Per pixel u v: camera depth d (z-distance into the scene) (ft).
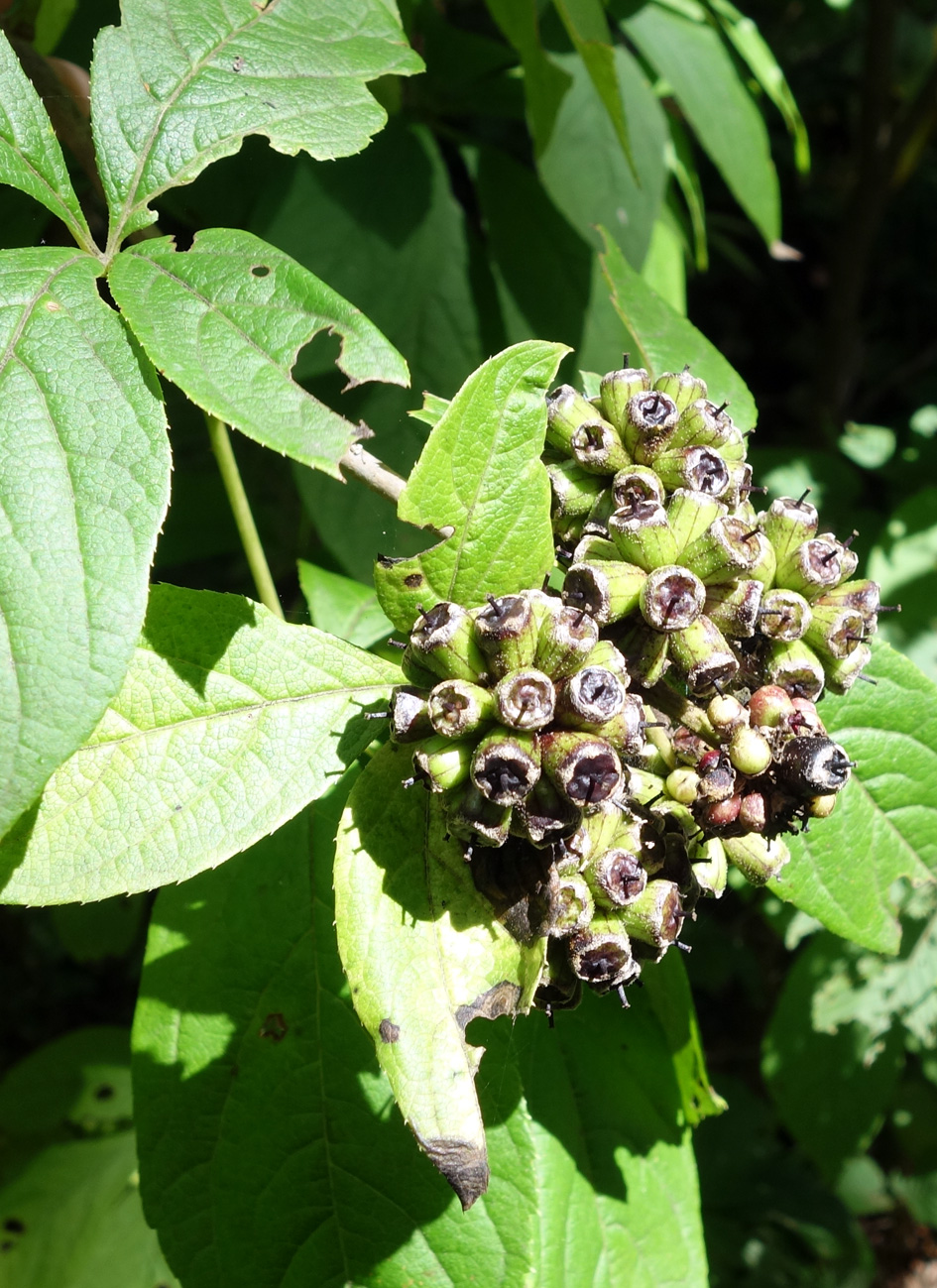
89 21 1.08
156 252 0.61
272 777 0.66
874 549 1.33
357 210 1.06
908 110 1.90
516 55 1.15
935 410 1.56
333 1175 0.74
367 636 0.93
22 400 0.55
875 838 0.78
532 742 0.58
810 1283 1.63
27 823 0.63
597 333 1.11
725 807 0.62
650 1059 0.86
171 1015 0.77
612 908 0.63
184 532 1.26
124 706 0.65
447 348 1.07
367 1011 0.59
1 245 1.07
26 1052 1.91
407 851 0.62
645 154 1.11
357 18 0.73
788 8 2.21
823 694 0.78
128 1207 1.27
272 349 0.59
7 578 0.52
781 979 1.86
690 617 0.62
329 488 1.03
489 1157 0.74
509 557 0.63
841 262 1.98
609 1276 0.79
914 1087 1.66
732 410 0.84
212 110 0.66
